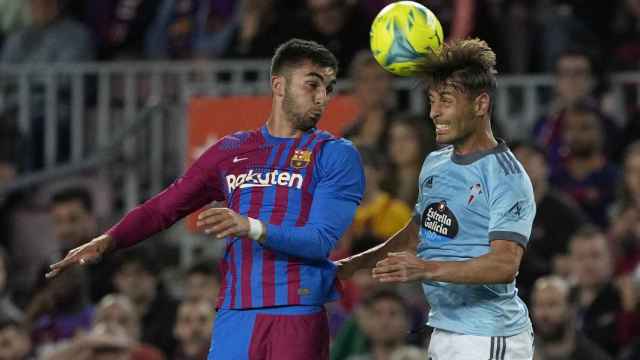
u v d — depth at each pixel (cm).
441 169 2181
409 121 3616
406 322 3275
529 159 3622
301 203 2145
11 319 3591
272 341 2128
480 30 4125
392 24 2231
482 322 2156
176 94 4212
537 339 3250
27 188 4353
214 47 4400
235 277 2162
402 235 2289
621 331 3356
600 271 3456
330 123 3759
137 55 4622
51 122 4309
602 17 4347
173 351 3703
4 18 4694
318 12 4131
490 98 2150
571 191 3838
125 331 3525
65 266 2183
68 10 4700
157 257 4047
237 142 2214
